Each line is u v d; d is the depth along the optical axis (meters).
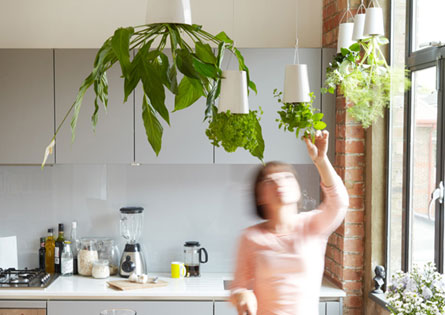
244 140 1.45
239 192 4.09
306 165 4.00
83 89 1.26
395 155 3.31
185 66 1.20
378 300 3.29
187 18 1.31
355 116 3.22
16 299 3.42
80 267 3.88
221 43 1.29
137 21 4.03
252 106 3.68
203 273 4.06
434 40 2.83
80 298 3.43
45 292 3.42
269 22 4.05
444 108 2.72
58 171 4.07
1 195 4.06
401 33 3.19
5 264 3.97
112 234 4.09
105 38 4.03
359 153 3.57
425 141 2.93
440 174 2.76
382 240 3.46
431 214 2.85
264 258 2.40
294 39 4.06
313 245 2.45
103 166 4.08
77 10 4.01
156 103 1.14
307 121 2.22
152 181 4.09
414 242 3.08
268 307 2.41
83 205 4.09
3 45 4.00
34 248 4.07
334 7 3.74
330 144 3.74
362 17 2.76
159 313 3.44
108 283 3.61
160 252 4.10
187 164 4.09
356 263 3.59
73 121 1.28
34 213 4.07
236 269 2.45
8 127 3.66
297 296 2.41
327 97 3.71
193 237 4.11
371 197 3.46
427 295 2.38
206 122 3.67
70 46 4.02
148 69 1.15
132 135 3.68
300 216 2.49
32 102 3.66
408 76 3.08
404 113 3.14
